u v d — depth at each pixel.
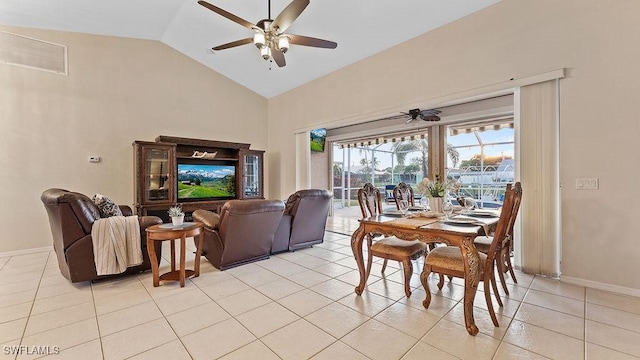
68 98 4.31
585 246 2.64
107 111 4.66
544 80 2.84
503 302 2.31
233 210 3.00
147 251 2.92
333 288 2.63
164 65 5.29
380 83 4.47
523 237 3.02
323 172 8.06
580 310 2.16
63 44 4.28
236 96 6.33
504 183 5.54
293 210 3.80
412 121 6.09
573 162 2.70
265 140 6.88
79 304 2.30
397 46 4.22
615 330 1.88
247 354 1.67
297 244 3.94
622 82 2.45
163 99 5.28
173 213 2.91
